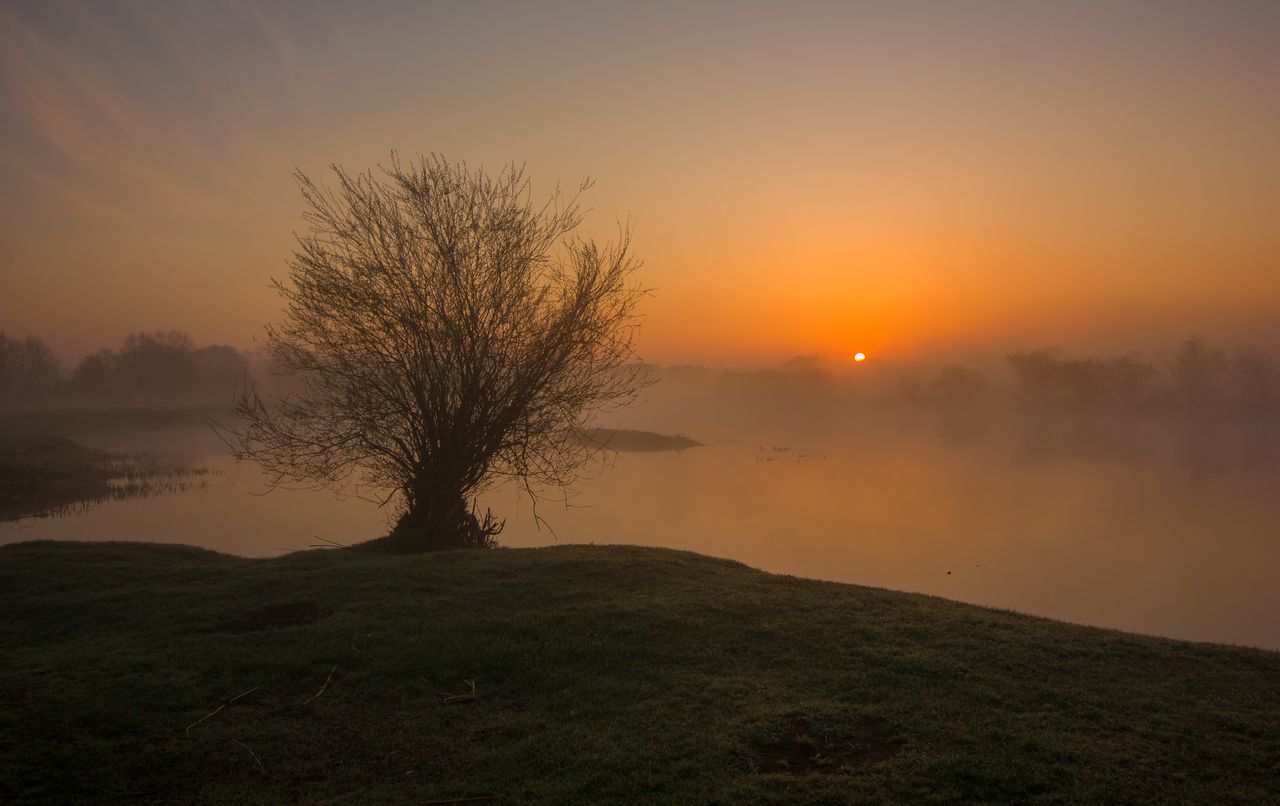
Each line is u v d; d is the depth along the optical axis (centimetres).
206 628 970
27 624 989
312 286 1524
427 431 1577
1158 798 538
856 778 573
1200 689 734
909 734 645
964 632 912
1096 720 664
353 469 1648
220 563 1372
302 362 1548
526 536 3362
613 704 727
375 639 909
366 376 1541
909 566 3072
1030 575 2952
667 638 901
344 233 1533
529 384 1606
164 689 773
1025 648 855
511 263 1596
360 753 657
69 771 616
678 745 637
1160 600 2602
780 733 655
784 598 1066
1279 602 2583
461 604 1043
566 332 1611
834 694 739
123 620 1002
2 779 598
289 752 659
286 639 914
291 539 2831
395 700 760
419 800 573
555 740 655
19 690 764
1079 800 537
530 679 797
